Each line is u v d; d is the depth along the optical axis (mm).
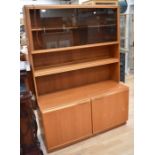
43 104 2176
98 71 2848
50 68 2346
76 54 2611
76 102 2197
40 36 2229
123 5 4148
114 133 2504
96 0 2916
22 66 1889
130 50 4805
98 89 2566
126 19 4383
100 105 2357
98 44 2434
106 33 2635
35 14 2111
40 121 2232
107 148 2225
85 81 2777
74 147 2273
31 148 1980
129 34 4645
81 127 2287
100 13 2498
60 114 2100
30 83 2250
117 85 2693
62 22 2307
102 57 2830
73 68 2346
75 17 2365
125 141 2326
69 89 2635
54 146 2176
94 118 2354
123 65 4355
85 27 2473
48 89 2529
